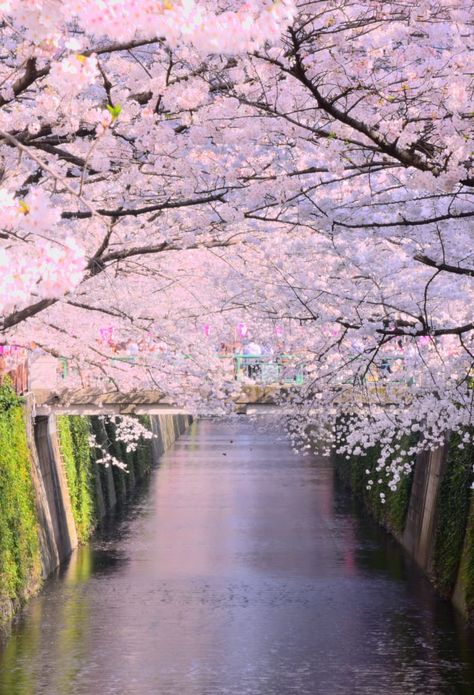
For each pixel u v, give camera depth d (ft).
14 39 54.95
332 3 47.34
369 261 76.33
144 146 55.62
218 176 59.67
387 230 68.54
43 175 59.77
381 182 65.92
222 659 101.09
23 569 123.65
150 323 101.19
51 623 114.32
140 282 100.78
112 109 31.76
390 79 52.16
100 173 61.00
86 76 27.78
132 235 81.51
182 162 58.90
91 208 28.04
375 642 107.24
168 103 52.60
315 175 65.51
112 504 208.64
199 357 113.91
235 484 245.04
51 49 40.19
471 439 122.01
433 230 67.31
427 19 48.03
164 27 23.94
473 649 104.37
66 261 24.72
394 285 80.33
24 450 130.62
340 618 117.60
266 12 24.47
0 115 50.85
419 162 48.14
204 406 118.83
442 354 95.81
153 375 116.98
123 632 110.73
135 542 167.94
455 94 46.96
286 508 205.36
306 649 104.94
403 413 106.01
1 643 106.32
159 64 53.01
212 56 52.42
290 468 281.13
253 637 109.29
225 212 62.95
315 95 44.93
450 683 93.61
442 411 106.52
